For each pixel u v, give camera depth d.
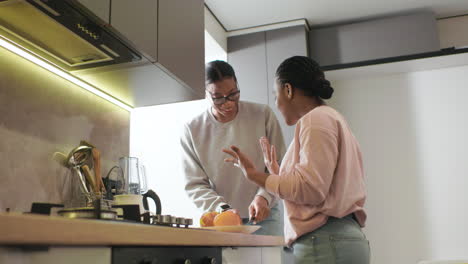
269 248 1.92
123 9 1.65
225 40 4.54
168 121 4.54
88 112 2.07
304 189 1.48
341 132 1.57
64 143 1.89
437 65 4.30
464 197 4.11
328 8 4.20
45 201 1.75
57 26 1.50
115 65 1.85
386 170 4.31
